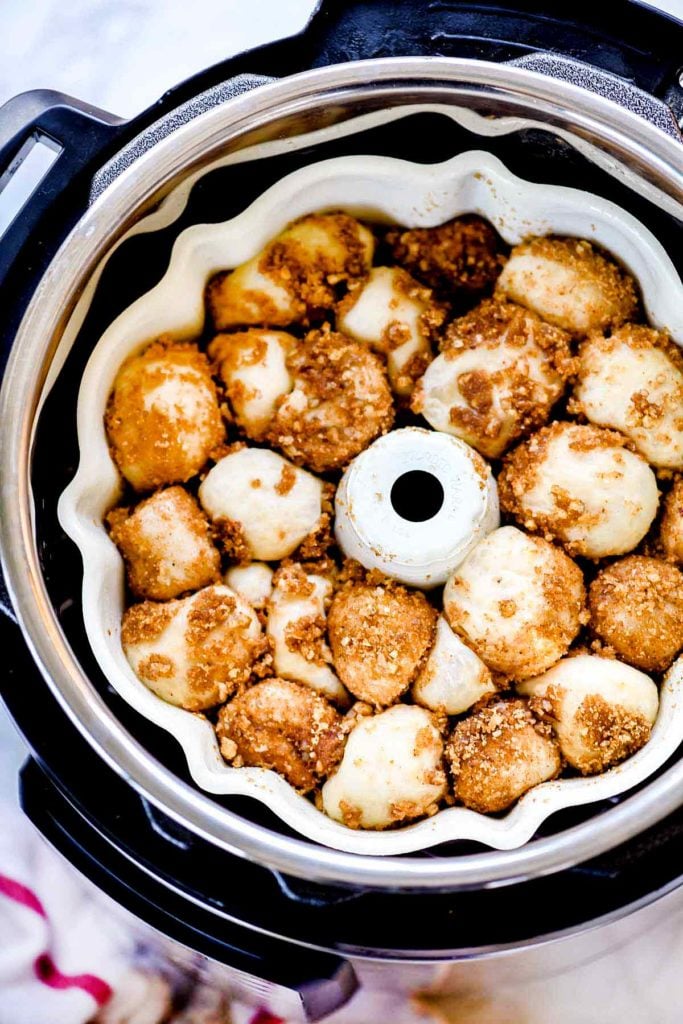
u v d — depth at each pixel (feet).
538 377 1.90
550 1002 2.12
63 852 1.90
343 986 1.95
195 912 1.90
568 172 1.92
